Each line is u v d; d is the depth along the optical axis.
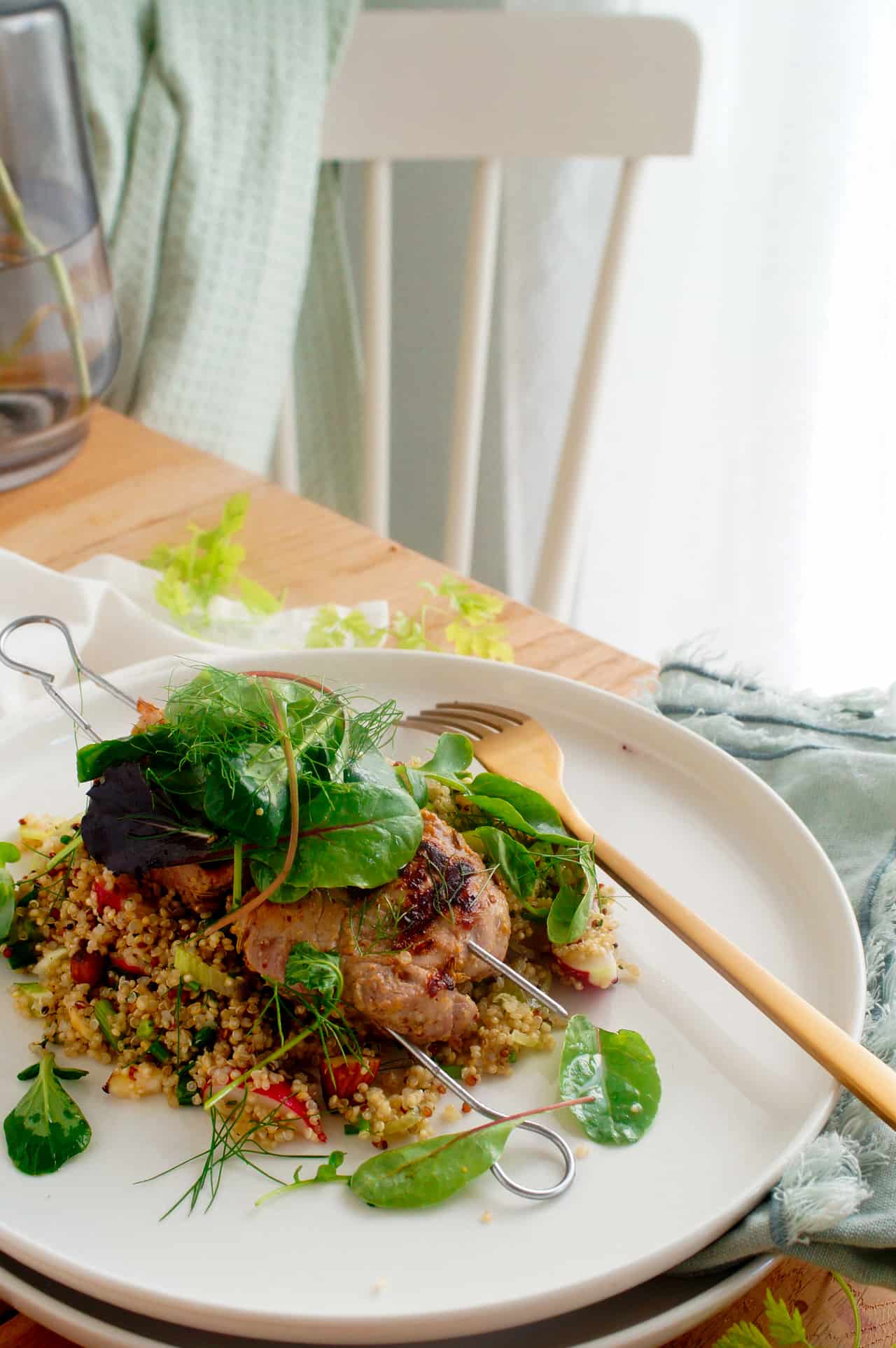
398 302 1.53
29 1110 0.55
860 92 1.17
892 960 0.62
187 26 1.05
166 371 1.16
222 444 1.22
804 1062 0.57
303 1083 0.56
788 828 0.64
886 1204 0.53
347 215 1.49
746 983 0.57
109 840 0.58
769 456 1.34
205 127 1.08
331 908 0.58
